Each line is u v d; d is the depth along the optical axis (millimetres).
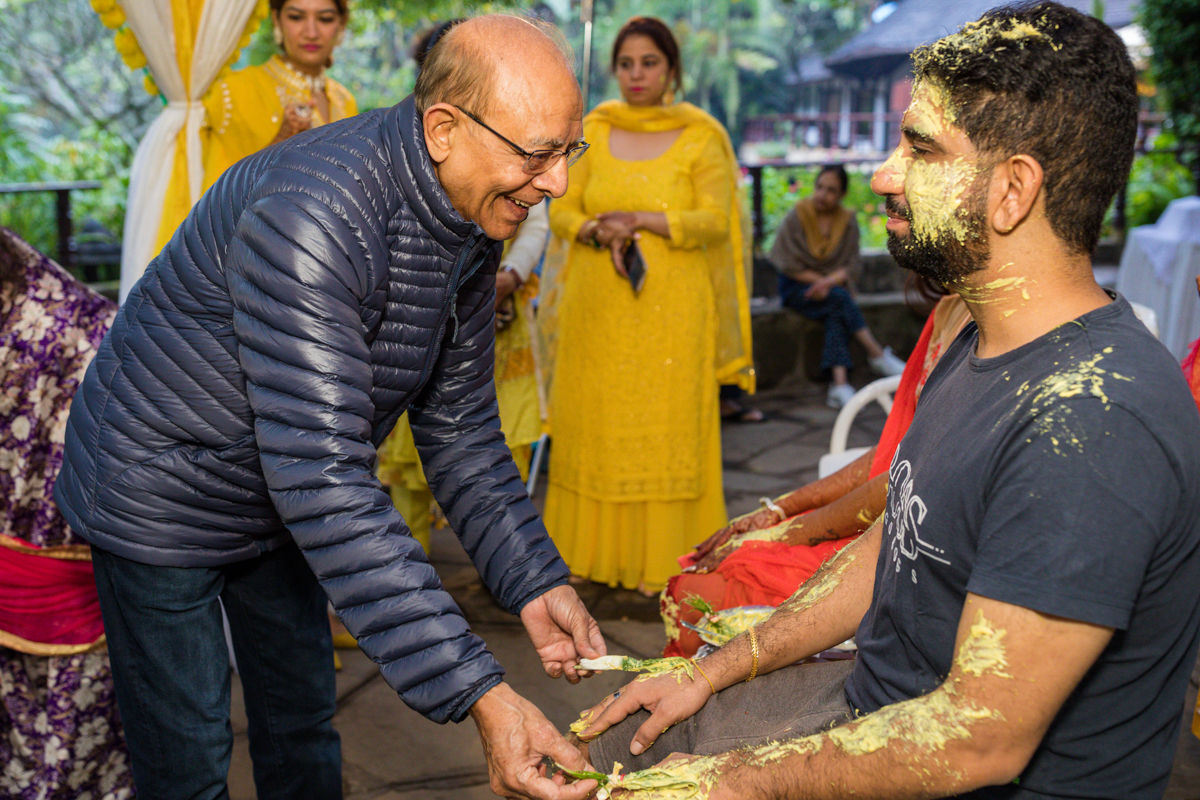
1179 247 4844
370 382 1355
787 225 5855
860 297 6465
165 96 2676
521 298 3193
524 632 3025
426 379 1604
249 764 2361
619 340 3217
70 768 2002
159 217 2627
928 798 1020
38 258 1977
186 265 1441
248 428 1479
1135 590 923
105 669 2012
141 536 1514
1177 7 8805
